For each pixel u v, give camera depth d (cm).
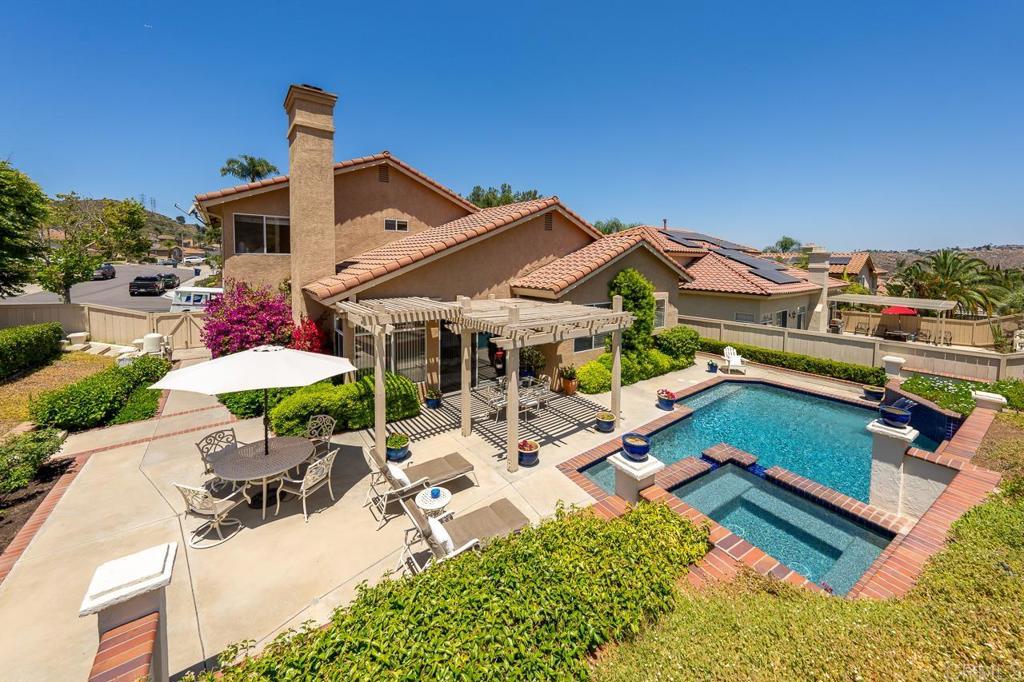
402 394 1336
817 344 1991
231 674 381
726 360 2134
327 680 367
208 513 767
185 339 2230
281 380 804
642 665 415
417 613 441
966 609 432
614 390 1325
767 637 429
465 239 1477
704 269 2612
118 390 1339
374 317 1045
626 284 1823
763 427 1477
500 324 1056
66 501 882
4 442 1023
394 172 1950
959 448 943
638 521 687
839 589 736
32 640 558
